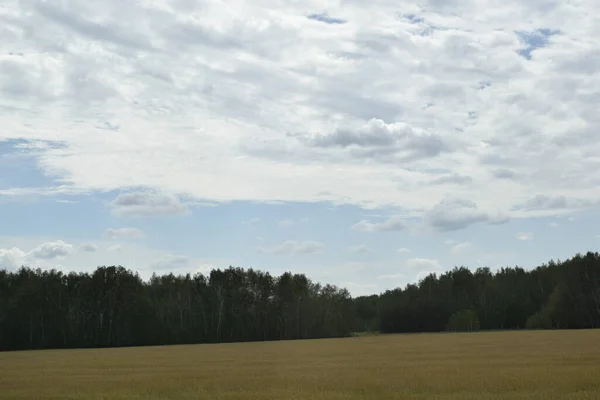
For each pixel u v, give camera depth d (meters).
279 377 36.81
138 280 123.62
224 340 131.25
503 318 155.12
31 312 113.62
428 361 48.84
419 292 169.00
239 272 138.38
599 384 28.30
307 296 141.62
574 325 130.50
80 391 31.41
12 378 40.66
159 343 122.69
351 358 56.53
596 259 131.12
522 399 24.20
